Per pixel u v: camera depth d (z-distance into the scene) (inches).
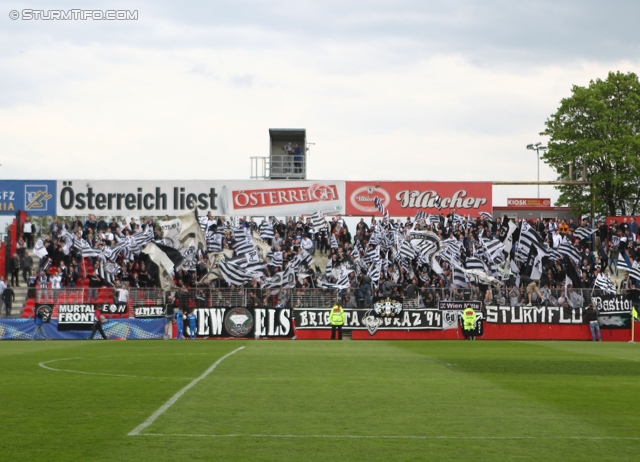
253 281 1942.7
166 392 684.1
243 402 621.3
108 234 1999.3
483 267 2022.6
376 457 421.4
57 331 1700.3
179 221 2016.5
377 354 1189.7
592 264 2030.0
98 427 504.1
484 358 1114.1
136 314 1727.4
